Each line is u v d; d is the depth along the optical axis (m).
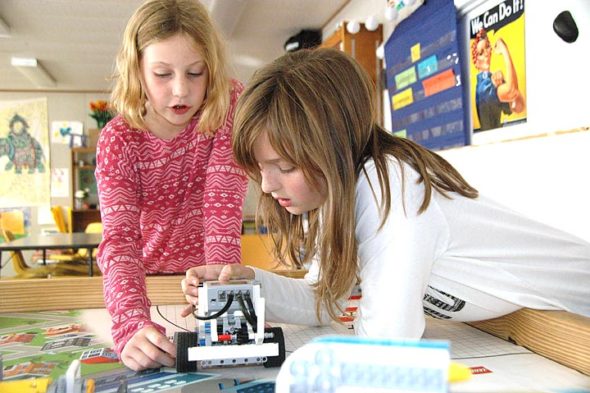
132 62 0.86
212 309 0.59
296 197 0.64
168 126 0.94
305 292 0.79
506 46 1.64
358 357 0.31
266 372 0.57
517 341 0.68
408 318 0.58
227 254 0.91
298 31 3.58
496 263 0.71
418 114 2.19
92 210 5.36
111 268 0.78
